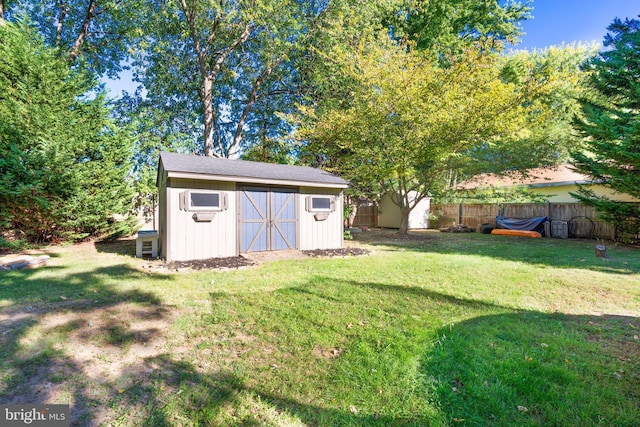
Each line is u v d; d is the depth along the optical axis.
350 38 11.60
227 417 1.90
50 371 2.38
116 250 8.30
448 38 16.00
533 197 12.32
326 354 2.64
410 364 2.45
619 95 10.08
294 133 12.10
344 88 12.86
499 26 17.14
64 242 8.99
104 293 4.29
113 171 9.17
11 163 7.30
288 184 7.99
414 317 3.46
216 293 4.34
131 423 1.85
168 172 6.28
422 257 7.42
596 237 11.37
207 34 13.90
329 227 8.92
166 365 2.47
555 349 2.71
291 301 3.99
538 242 10.57
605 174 9.52
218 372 2.38
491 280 5.13
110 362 2.51
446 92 9.20
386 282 4.99
